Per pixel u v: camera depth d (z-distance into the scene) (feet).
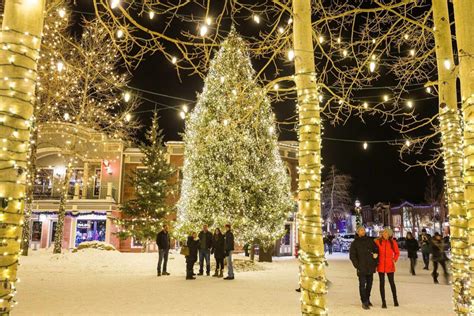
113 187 119.85
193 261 50.65
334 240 156.35
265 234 67.62
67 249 108.88
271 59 18.47
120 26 15.87
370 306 32.81
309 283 14.84
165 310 29.27
